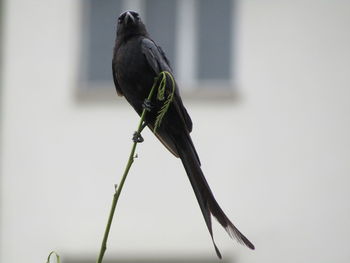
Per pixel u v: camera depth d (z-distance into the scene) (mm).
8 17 15234
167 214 14039
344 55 14539
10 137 14680
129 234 14039
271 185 14094
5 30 15203
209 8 15516
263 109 14438
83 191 14320
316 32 14656
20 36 15172
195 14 15539
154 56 9312
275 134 14297
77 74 15242
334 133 14234
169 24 15672
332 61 14539
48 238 14211
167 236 13961
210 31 15492
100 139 14492
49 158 14539
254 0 14898
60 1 15266
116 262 14047
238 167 14188
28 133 14672
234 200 14070
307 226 13914
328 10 14672
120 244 14016
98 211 14219
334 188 14016
